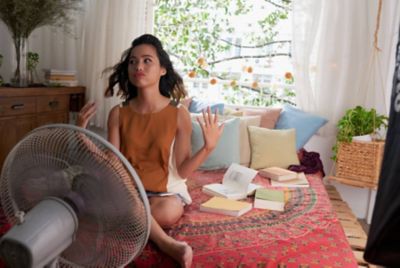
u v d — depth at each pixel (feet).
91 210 2.39
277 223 4.92
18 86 8.27
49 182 2.44
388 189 1.49
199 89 10.11
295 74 8.91
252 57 9.77
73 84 9.66
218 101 9.82
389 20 8.41
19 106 7.63
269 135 8.16
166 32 10.07
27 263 2.06
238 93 9.96
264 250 4.12
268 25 9.56
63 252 2.60
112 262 2.58
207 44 9.92
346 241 4.50
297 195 6.22
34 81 9.95
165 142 5.19
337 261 3.96
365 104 8.76
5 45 9.28
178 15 9.95
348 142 7.95
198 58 10.01
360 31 8.51
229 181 6.37
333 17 8.58
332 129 8.92
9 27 8.21
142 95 5.34
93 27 9.83
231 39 9.80
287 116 8.89
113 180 2.29
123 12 9.52
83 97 10.04
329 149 9.34
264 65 9.73
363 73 8.63
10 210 2.69
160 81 5.62
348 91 8.77
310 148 9.48
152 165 5.24
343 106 8.80
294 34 8.76
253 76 9.82
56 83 9.38
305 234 4.58
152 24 9.86
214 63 9.97
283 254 4.05
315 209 5.51
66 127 2.27
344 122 8.14
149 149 5.25
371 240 1.53
